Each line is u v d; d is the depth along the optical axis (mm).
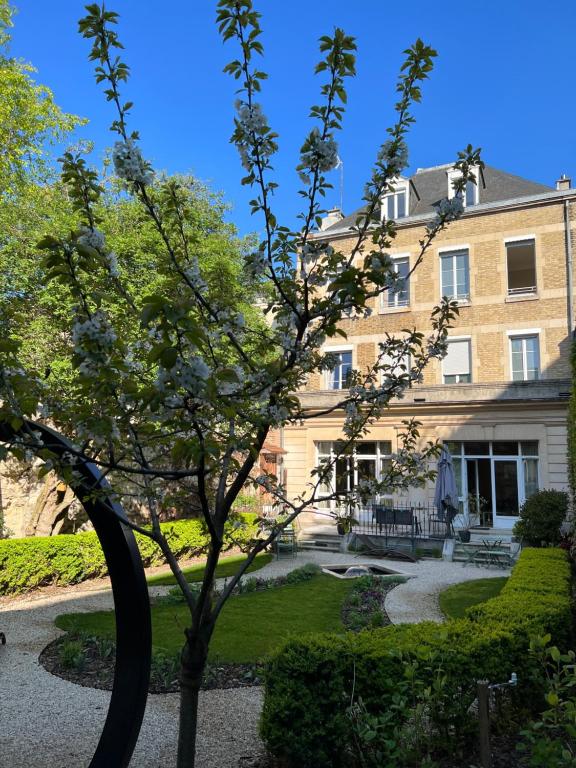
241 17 2762
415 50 3105
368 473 3912
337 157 2924
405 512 16844
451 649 4191
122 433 2975
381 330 21875
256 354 3926
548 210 19906
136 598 3951
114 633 8219
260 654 7250
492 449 19359
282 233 3082
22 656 7379
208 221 16859
